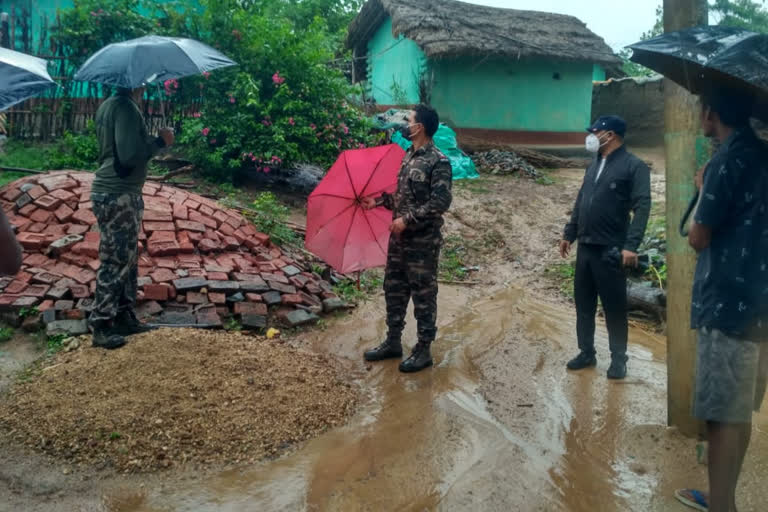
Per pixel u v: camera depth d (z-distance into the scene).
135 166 4.16
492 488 2.98
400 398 4.06
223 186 8.84
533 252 8.03
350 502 2.88
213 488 2.99
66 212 5.89
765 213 2.41
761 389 2.74
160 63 3.93
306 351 4.83
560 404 3.94
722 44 2.44
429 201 4.32
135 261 4.41
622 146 4.25
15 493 2.89
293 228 7.46
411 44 14.90
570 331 5.42
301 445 3.45
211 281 5.44
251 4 10.08
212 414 3.61
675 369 3.42
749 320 2.42
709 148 3.23
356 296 6.24
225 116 8.87
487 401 4.00
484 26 14.38
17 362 4.28
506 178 11.78
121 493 2.93
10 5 11.98
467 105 14.57
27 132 9.52
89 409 3.57
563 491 2.96
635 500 2.88
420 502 2.87
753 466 3.12
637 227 4.01
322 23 9.90
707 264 2.55
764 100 2.41
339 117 9.60
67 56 9.62
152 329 4.64
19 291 4.93
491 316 5.84
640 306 5.92
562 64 15.32
